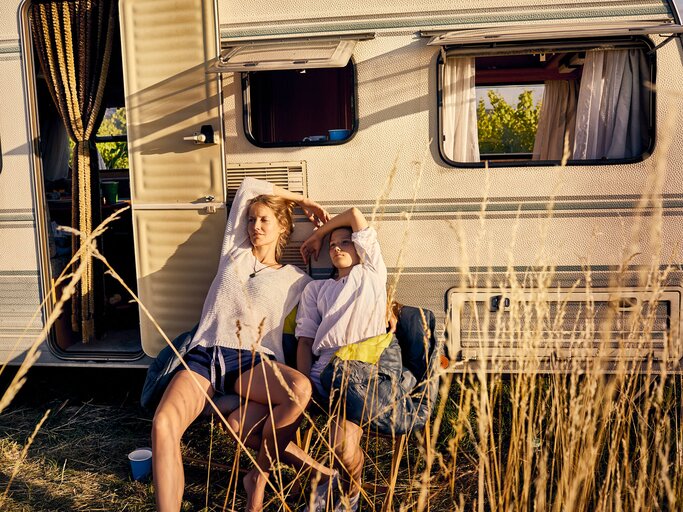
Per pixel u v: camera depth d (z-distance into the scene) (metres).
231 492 3.25
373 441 3.65
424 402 3.08
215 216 3.84
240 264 3.49
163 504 2.72
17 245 4.11
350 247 3.42
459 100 3.69
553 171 3.60
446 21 3.61
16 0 3.95
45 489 3.28
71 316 4.51
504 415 3.75
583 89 3.68
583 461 2.01
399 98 3.66
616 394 3.12
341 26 3.68
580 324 3.60
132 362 4.15
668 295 3.56
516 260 3.66
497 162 3.62
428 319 3.34
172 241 3.91
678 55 3.49
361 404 2.83
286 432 2.95
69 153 5.32
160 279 3.95
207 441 3.77
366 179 3.73
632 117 3.64
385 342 3.14
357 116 3.70
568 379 3.55
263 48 3.70
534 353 2.11
